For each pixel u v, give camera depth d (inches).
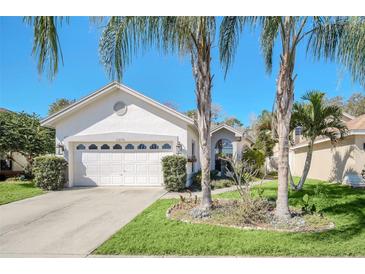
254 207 262.1
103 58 237.0
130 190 492.1
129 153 544.1
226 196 406.0
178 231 228.4
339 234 218.1
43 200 398.3
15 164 794.8
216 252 185.8
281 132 266.4
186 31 257.0
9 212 319.9
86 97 535.2
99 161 548.1
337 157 587.2
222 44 300.4
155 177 538.0
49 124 546.3
